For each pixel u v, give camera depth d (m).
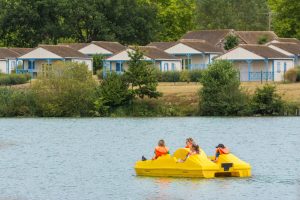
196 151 128.75
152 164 130.50
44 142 189.00
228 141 184.38
